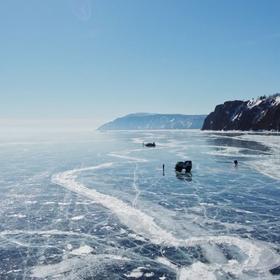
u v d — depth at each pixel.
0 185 35.50
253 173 41.25
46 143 117.12
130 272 15.26
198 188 32.84
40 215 24.17
